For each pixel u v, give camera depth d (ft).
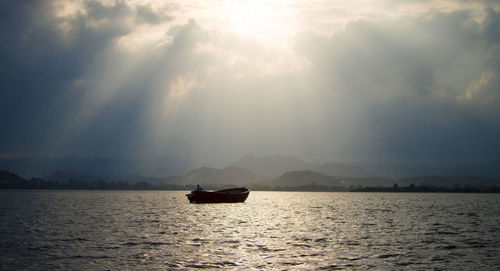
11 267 108.68
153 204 458.91
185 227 202.39
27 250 133.18
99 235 170.50
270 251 132.26
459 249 140.05
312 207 426.51
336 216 290.15
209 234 175.11
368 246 144.36
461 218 276.82
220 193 404.36
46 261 115.85
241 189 454.40
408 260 120.26
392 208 412.16
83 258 119.85
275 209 377.71
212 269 105.91
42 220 243.19
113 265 110.52
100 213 304.50
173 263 113.09
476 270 108.47
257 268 107.34
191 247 139.23
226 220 245.45
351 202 594.65
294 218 267.80
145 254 125.90
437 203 564.30
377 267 110.42
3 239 158.71
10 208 375.86
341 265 112.06
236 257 121.60
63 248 136.98
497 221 253.44
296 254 127.34
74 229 192.95
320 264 112.88
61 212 317.42
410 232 188.24
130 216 273.13
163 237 164.66
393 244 149.79
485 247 144.77
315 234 177.88
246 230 191.52
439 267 111.55
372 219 263.90
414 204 526.57
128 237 164.35
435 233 185.26
